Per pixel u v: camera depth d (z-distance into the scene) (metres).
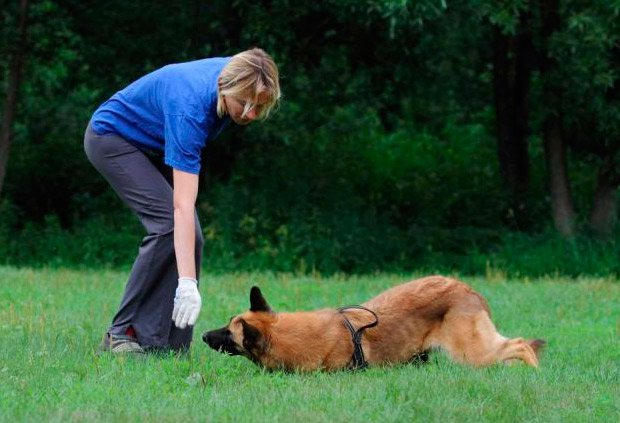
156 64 16.77
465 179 19.06
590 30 14.34
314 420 5.20
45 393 5.77
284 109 17.44
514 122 17.78
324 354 6.50
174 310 6.24
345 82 17.06
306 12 15.59
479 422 5.29
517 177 18.00
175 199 6.40
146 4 16.36
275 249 16.31
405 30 15.69
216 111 6.48
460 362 6.80
